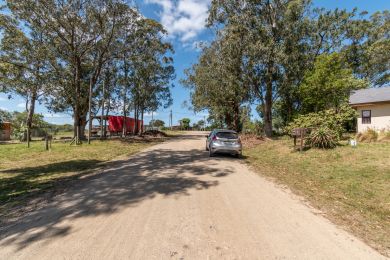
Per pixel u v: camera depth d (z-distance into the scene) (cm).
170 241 413
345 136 1806
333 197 670
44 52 2169
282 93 2384
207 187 759
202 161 1265
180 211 550
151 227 466
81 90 2652
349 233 455
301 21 2238
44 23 2172
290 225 486
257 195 684
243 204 605
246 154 1584
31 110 2972
